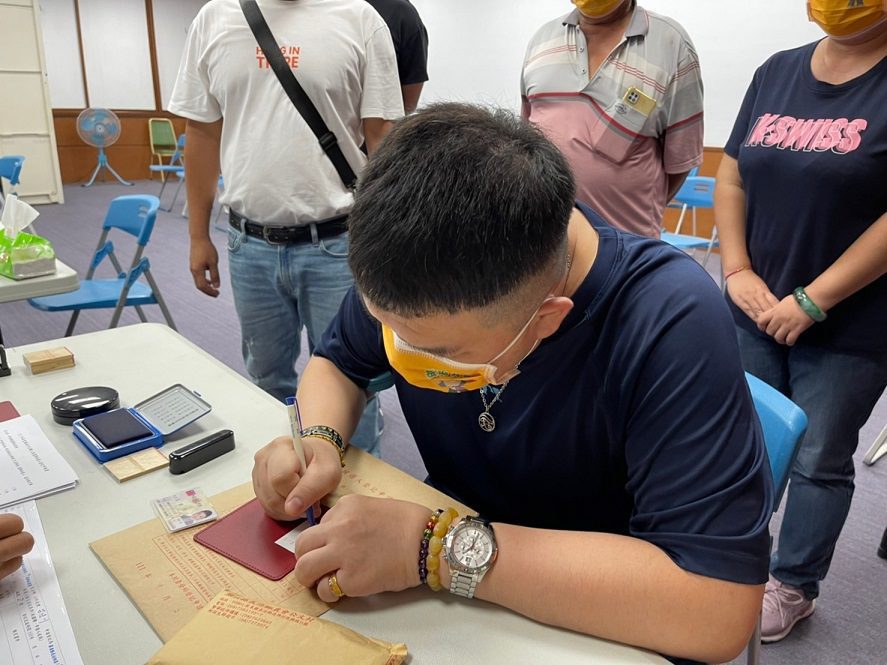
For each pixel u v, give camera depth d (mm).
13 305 3635
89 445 901
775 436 835
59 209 6844
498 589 628
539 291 549
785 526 1494
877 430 2527
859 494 2070
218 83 1636
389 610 639
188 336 3281
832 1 1205
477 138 528
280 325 1820
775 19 4578
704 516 605
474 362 613
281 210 1631
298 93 1558
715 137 5078
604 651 598
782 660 1444
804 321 1315
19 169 4797
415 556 651
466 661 579
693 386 629
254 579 670
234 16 1583
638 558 616
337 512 681
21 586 655
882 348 1311
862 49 1268
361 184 549
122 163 9195
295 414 765
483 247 490
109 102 8977
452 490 935
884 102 1226
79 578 668
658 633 594
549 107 1855
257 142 1611
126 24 8828
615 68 1723
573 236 698
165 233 5605
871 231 1243
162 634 594
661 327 655
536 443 774
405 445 2316
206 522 756
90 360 1198
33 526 748
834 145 1274
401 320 549
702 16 4938
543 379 733
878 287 1284
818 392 1380
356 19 1619
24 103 6957
